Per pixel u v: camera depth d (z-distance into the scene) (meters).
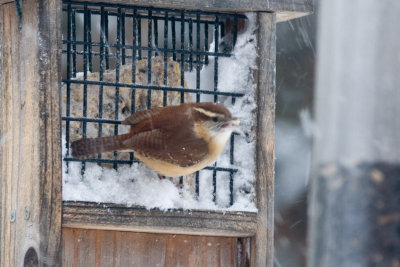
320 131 6.23
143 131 5.50
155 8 6.13
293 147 8.77
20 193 5.56
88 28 6.09
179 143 5.45
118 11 6.09
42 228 5.40
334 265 6.03
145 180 5.79
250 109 6.12
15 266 5.54
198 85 6.20
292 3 6.12
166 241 5.94
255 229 5.94
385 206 5.91
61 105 5.54
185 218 5.75
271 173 6.03
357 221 5.98
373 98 5.91
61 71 5.55
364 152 6.00
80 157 5.35
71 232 5.70
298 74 8.77
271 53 6.12
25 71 5.60
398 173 5.88
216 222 5.83
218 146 5.62
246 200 6.00
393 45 5.80
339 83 6.11
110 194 5.63
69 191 5.54
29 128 5.53
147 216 5.65
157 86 6.06
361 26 5.92
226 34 6.46
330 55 6.16
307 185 8.74
